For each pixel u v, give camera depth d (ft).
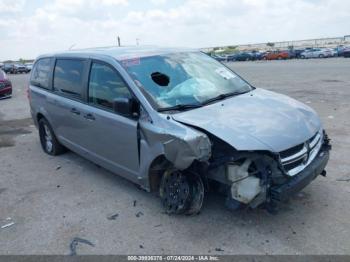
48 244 11.73
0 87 50.26
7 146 24.13
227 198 11.73
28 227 12.91
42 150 22.67
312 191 14.24
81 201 14.74
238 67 118.21
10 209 14.43
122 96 13.79
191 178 12.30
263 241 11.16
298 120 12.37
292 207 13.08
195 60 16.01
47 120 20.26
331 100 34.63
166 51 15.98
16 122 32.53
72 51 18.49
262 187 11.06
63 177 17.58
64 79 18.10
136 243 11.48
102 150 15.51
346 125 24.21
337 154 18.33
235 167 11.25
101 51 16.26
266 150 10.64
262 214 12.68
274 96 14.80
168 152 11.64
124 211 13.62
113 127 14.15
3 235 12.45
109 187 15.98
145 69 14.10
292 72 77.25
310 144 12.07
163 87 13.53
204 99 13.62
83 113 16.02
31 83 22.25
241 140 10.81
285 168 11.11
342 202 13.28
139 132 12.94
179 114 12.26
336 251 10.50
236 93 14.76
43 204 14.69
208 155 11.07
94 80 15.52
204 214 12.86
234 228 11.94
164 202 13.23
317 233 11.43
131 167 13.96
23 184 17.03
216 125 11.41
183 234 11.79
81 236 12.09
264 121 11.83
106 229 12.42
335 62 112.27
